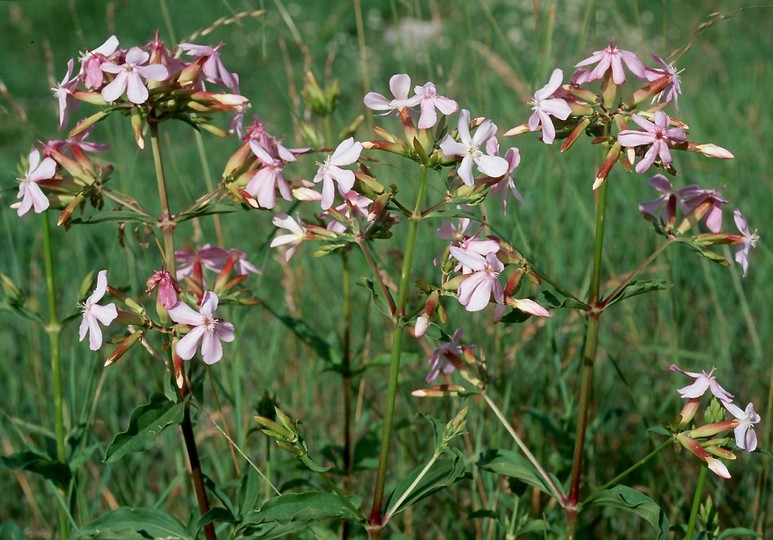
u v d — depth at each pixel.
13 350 0.89
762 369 0.82
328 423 0.85
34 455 0.70
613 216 0.97
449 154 0.60
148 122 0.62
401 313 0.62
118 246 0.89
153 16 2.48
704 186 0.99
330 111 0.81
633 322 0.84
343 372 0.76
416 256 0.86
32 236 1.04
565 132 0.63
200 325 0.60
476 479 0.74
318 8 2.49
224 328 0.60
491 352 0.80
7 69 2.17
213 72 0.63
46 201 0.62
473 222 0.67
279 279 0.95
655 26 1.69
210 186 0.81
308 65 0.85
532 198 0.93
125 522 0.64
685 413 0.63
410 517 0.75
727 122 1.17
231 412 0.81
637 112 0.62
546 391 0.79
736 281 0.83
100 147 0.66
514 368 0.79
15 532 0.72
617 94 0.62
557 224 0.85
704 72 1.55
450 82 0.86
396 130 1.20
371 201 0.62
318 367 0.85
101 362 0.85
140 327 0.62
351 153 0.61
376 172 0.95
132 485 0.78
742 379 0.85
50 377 0.86
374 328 0.87
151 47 0.62
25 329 0.88
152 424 0.61
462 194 0.62
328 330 0.89
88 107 1.89
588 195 0.99
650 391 0.81
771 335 0.87
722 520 0.75
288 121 1.52
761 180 1.00
